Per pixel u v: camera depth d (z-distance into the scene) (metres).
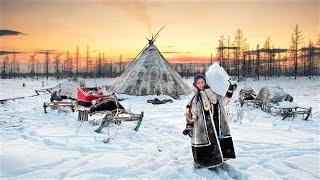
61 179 5.42
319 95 25.25
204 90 5.90
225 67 54.25
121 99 19.95
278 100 14.98
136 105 17.62
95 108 9.90
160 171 5.72
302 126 11.09
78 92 11.60
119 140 8.27
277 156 6.72
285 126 10.85
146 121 11.44
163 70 22.73
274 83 42.19
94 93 11.76
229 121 11.61
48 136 8.75
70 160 6.38
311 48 46.62
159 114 13.74
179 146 7.69
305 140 8.23
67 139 8.26
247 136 8.65
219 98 5.97
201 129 5.81
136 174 5.65
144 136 8.88
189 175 5.54
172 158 6.64
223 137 5.88
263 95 15.75
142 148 7.46
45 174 5.58
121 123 10.72
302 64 48.69
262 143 7.84
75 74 69.75
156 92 21.67
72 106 13.90
